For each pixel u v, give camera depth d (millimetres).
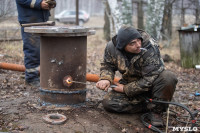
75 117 3625
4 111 3723
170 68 7820
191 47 7812
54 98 3834
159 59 3514
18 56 8242
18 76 5918
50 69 3760
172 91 3514
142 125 3582
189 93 5266
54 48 3693
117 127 3467
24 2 4566
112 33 11953
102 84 3629
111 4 8742
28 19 4715
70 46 3697
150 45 3500
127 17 8766
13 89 4887
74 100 3877
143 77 3541
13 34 10586
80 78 3861
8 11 9242
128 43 3322
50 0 4637
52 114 3582
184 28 7840
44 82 3855
